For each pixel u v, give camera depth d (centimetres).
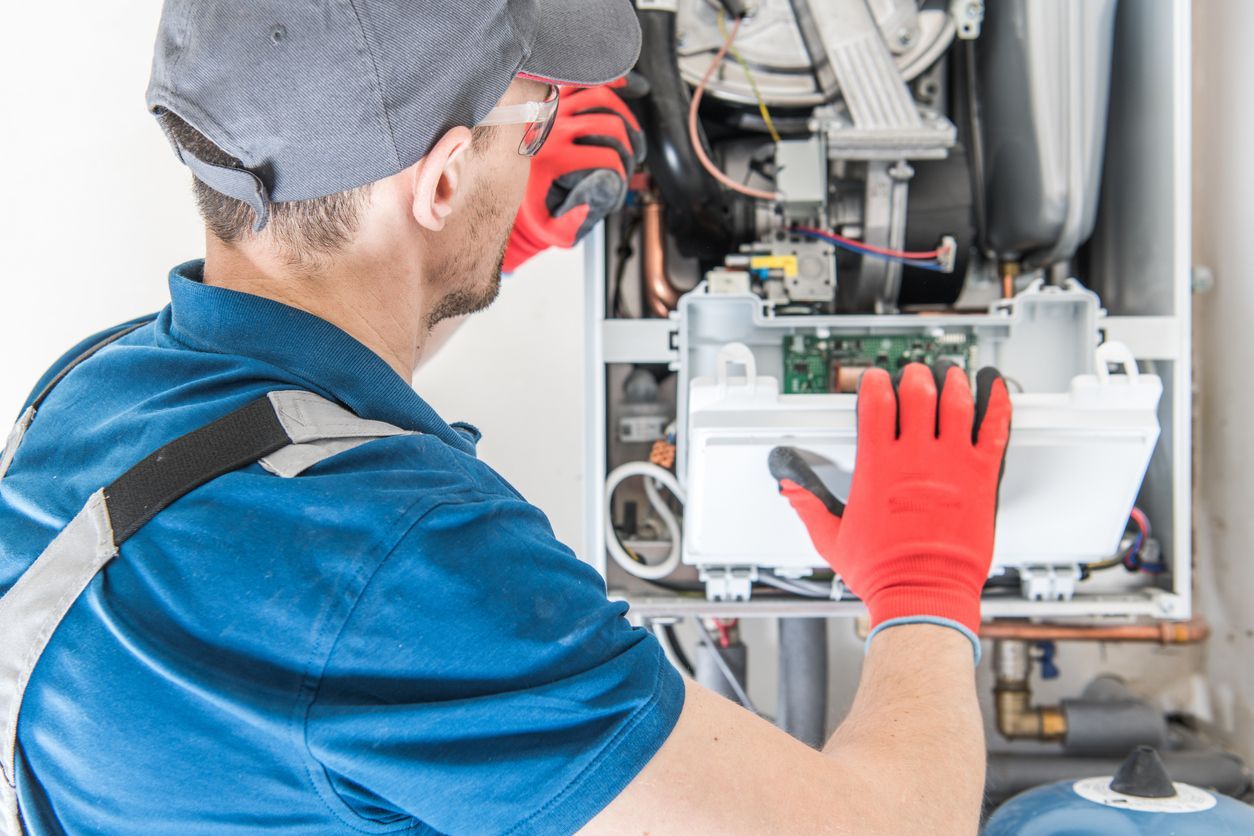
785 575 142
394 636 61
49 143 189
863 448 109
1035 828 125
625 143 127
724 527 131
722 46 147
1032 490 124
